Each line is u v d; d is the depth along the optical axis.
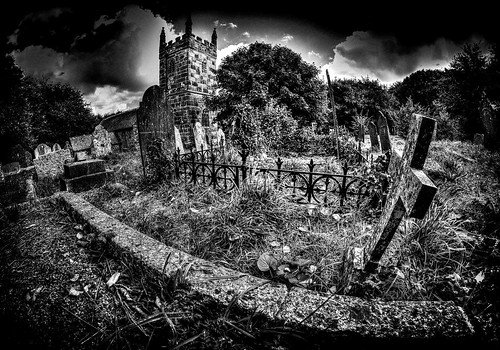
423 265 1.80
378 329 1.11
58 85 27.91
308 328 1.15
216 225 2.48
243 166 3.29
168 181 4.16
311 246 2.13
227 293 1.34
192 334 1.23
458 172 3.96
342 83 24.64
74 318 1.48
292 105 13.49
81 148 13.19
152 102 4.32
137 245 1.90
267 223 2.52
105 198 3.82
